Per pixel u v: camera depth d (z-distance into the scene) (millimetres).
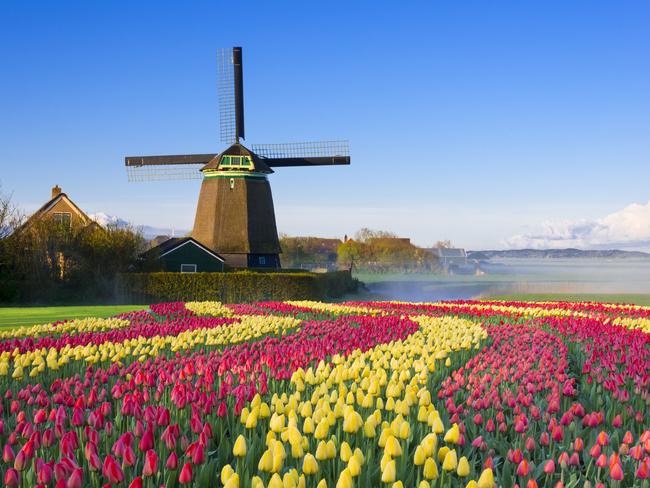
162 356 13414
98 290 48719
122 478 5957
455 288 82500
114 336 16188
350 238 146125
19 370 11211
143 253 53781
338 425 7934
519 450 6949
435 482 6480
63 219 51375
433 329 18688
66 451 6496
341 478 5633
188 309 27953
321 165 62656
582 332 18234
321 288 53188
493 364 11953
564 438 8383
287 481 5586
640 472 6590
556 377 11227
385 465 6156
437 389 10898
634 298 58000
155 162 62938
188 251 56062
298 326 21391
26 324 27344
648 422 9484
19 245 47000
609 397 10531
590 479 7336
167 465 6441
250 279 48938
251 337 18078
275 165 62875
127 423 8602
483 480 5891
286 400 8227
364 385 9430
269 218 60844
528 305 30609
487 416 9344
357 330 18188
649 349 15781
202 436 6859
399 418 7273
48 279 47094
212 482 6961
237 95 61156
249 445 7555
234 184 59594
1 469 6906
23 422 7695
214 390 10258
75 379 10891
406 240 153000
